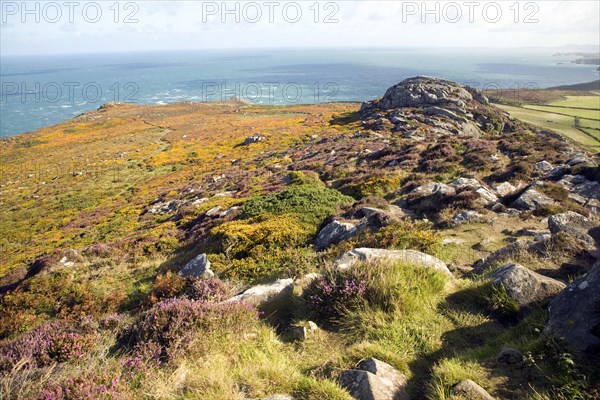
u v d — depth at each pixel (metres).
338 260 8.55
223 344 5.70
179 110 122.00
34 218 37.81
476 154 23.09
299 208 17.33
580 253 7.64
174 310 6.47
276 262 12.27
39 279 15.47
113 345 6.64
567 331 4.53
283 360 5.14
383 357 4.92
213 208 22.64
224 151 60.53
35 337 6.70
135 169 55.75
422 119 54.22
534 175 17.80
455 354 4.93
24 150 77.81
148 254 18.62
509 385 4.10
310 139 56.41
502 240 10.75
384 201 16.52
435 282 6.93
